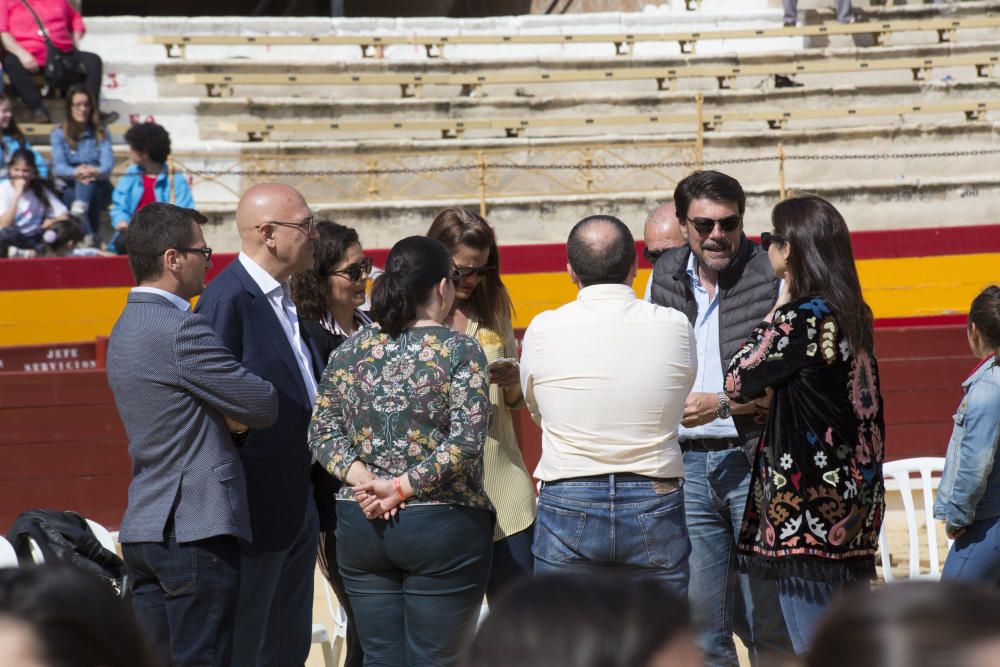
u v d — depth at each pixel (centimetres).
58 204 2959
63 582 308
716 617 1204
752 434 1122
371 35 4734
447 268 1066
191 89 4322
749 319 1192
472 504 1046
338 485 1224
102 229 3291
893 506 2408
